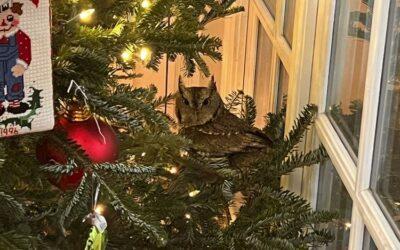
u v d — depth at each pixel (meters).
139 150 0.65
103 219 0.53
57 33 0.56
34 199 0.58
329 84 0.75
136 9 0.63
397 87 0.57
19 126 0.51
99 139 0.56
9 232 0.52
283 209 0.70
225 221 0.76
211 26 1.19
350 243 0.65
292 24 0.86
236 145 0.81
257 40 1.07
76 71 0.57
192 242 0.67
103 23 0.62
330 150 0.71
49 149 0.55
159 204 0.67
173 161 0.73
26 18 0.49
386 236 0.55
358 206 0.62
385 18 0.58
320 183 0.78
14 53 0.50
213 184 0.74
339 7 0.72
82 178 0.55
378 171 0.60
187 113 0.82
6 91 0.50
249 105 0.92
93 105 0.56
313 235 0.72
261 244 0.67
